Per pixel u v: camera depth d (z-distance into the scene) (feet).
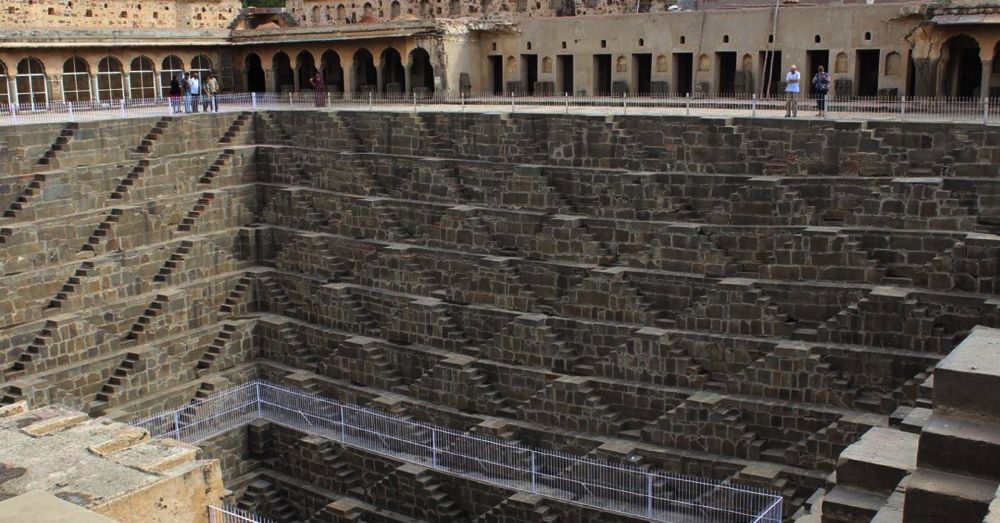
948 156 107.96
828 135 113.91
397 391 130.62
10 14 173.99
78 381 128.26
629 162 126.72
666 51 159.43
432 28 172.86
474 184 137.39
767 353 105.70
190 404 130.62
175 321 141.79
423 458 117.50
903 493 60.18
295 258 151.12
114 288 138.00
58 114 156.97
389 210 143.54
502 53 179.52
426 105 165.37
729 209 115.44
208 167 158.10
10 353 124.77
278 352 145.38
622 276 117.50
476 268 130.00
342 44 187.83
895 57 138.62
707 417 104.83
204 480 71.61
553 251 125.29
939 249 102.89
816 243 107.65
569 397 114.42
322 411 130.11
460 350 127.85
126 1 192.24
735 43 152.56
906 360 98.68
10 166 136.77
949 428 54.70
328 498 123.13
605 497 104.06
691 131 121.90
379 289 139.54
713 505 98.53
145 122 152.35
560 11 198.08
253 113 165.17
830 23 143.43
